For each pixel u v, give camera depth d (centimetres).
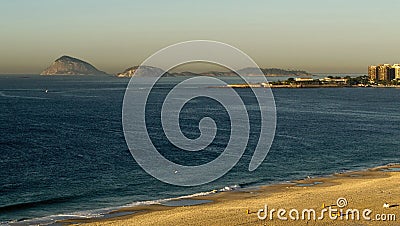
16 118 10781
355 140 7762
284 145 7100
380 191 3947
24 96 18888
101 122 10088
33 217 3531
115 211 3581
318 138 7938
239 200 3850
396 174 4997
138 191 4334
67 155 6150
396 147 7088
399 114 12644
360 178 4809
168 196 4169
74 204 3903
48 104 14875
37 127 9175
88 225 3136
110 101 16262
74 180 4756
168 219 3225
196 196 4038
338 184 4494
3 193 4256
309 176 5034
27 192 4297
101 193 4262
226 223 3089
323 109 13938
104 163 5609
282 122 10375
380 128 9494
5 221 3403
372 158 6206
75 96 18925
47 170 5225
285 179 4881
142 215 3419
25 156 6069
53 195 4188
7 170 5209
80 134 8175
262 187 4419
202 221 3147
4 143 7119
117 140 7412
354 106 15175
